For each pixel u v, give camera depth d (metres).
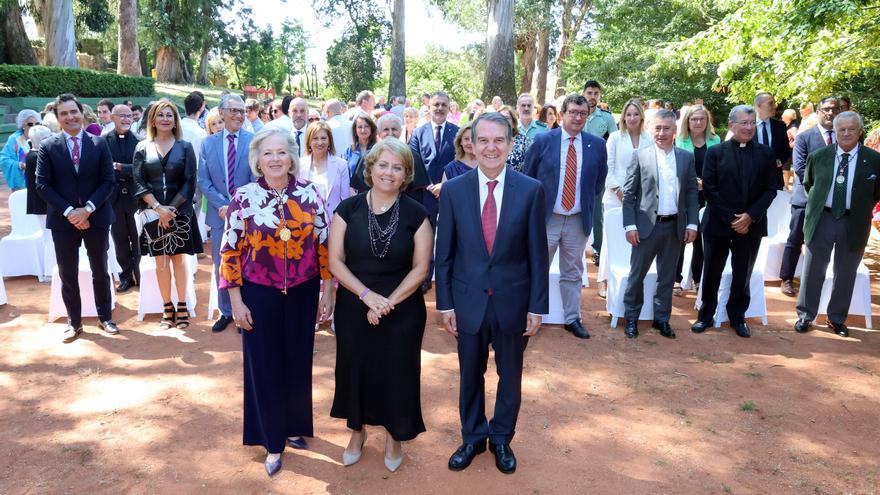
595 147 5.39
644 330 5.72
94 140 5.15
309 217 3.35
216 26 35.97
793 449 3.72
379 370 3.30
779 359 5.06
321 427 3.94
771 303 6.50
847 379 4.68
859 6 6.39
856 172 5.29
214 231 5.40
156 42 32.69
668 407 4.23
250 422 3.49
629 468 3.50
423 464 3.52
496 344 3.34
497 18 17.95
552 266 6.06
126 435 3.79
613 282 5.86
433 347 5.28
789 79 7.68
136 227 6.62
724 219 5.29
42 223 6.95
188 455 3.58
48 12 22.11
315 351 5.15
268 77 53.31
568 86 26.14
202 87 33.97
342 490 3.27
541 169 5.44
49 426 3.88
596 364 4.94
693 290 6.98
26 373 4.63
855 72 7.83
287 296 3.36
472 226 3.25
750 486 3.35
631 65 22.19
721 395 4.41
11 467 3.44
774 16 7.39
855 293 5.84
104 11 30.86
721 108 21.47
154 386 4.45
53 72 19.09
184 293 5.60
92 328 5.59
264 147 3.25
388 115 5.69
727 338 5.53
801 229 6.56
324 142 5.27
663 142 5.22
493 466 3.50
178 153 5.26
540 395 4.39
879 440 3.84
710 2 18.42
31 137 6.48
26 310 6.03
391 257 3.22
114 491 3.24
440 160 6.44
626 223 5.36
